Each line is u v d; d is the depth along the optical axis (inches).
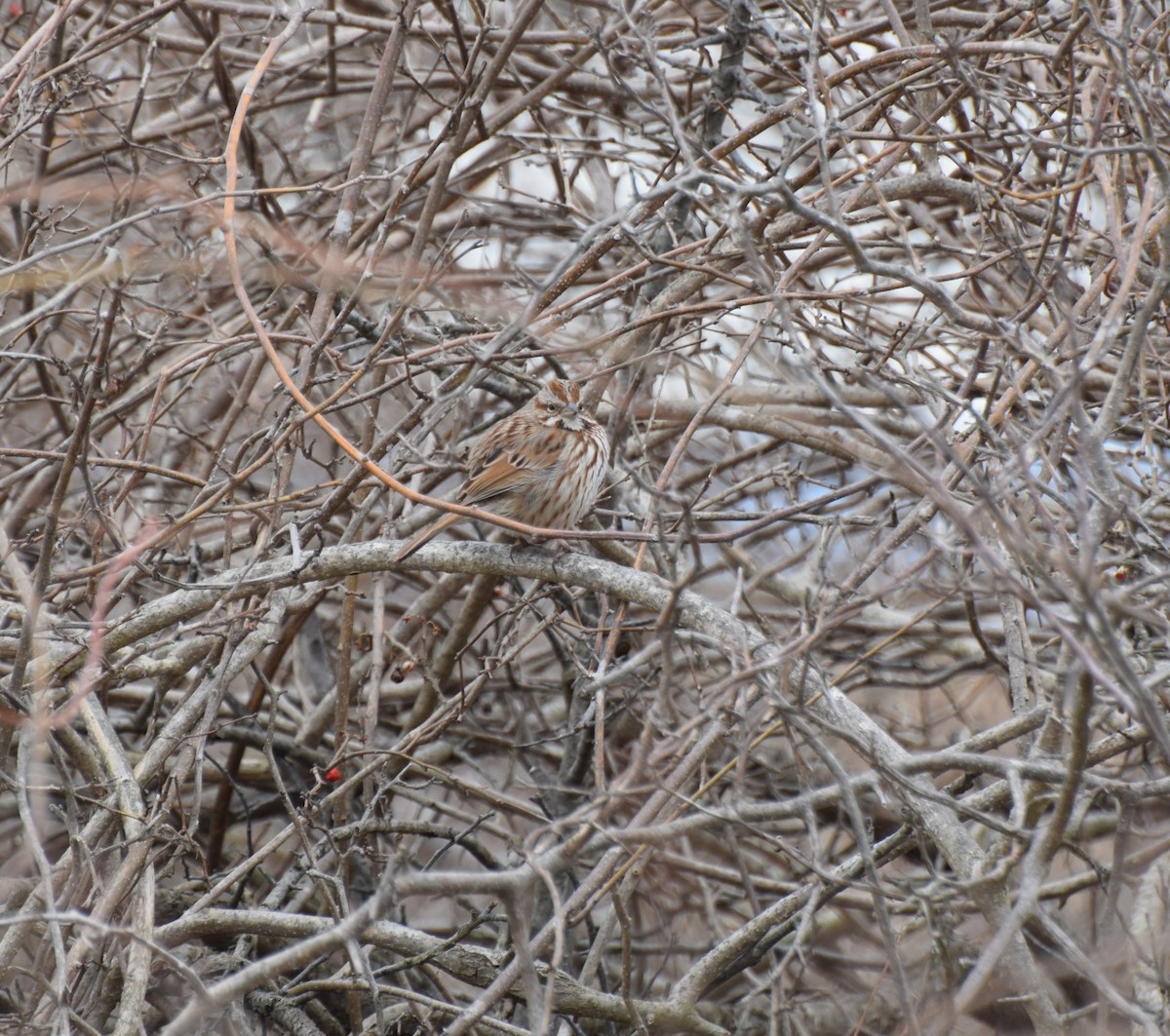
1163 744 242.5
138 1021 341.7
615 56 549.3
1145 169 429.7
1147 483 385.7
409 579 622.5
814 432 467.2
